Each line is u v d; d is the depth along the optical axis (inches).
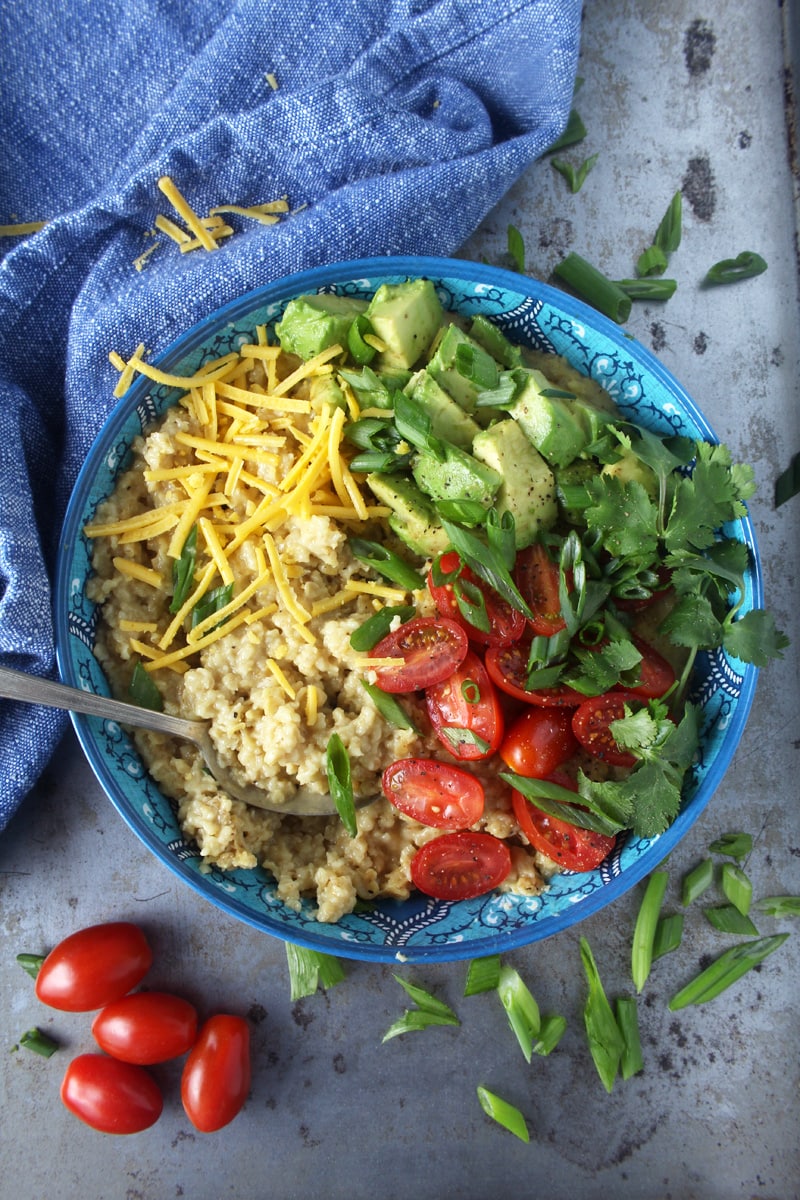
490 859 17.3
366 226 18.1
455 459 16.7
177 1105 18.5
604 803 16.8
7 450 17.8
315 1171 18.4
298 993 18.2
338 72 18.7
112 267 18.5
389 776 17.0
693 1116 18.6
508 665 17.1
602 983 18.8
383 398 17.0
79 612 17.1
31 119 19.0
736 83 19.6
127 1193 18.3
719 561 17.1
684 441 17.5
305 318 16.9
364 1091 18.5
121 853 18.8
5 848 18.7
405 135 18.3
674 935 18.7
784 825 19.1
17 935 18.6
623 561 17.0
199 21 18.7
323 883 17.3
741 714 17.1
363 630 16.9
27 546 17.5
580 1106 18.6
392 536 17.6
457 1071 18.6
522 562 17.3
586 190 19.5
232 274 18.0
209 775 17.2
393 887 17.4
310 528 16.9
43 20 18.6
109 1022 18.0
